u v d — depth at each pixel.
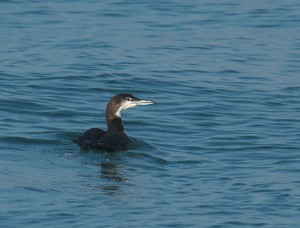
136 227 15.59
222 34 31.19
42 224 15.72
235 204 16.81
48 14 33.22
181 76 26.30
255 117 22.94
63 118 22.44
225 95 24.73
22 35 30.41
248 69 27.28
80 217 16.03
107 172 18.39
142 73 26.41
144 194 17.27
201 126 22.11
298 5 35.41
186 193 17.39
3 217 15.93
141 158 19.34
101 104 23.77
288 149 20.38
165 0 35.69
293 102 24.36
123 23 32.28
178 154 19.84
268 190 17.58
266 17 33.50
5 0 34.94
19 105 23.09
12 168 18.30
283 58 28.56
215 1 35.75
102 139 19.56
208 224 15.84
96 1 35.34
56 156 19.11
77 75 25.97
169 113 23.06
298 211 16.48
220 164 19.23
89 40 29.97
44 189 17.30
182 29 31.69
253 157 19.81
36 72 26.14
